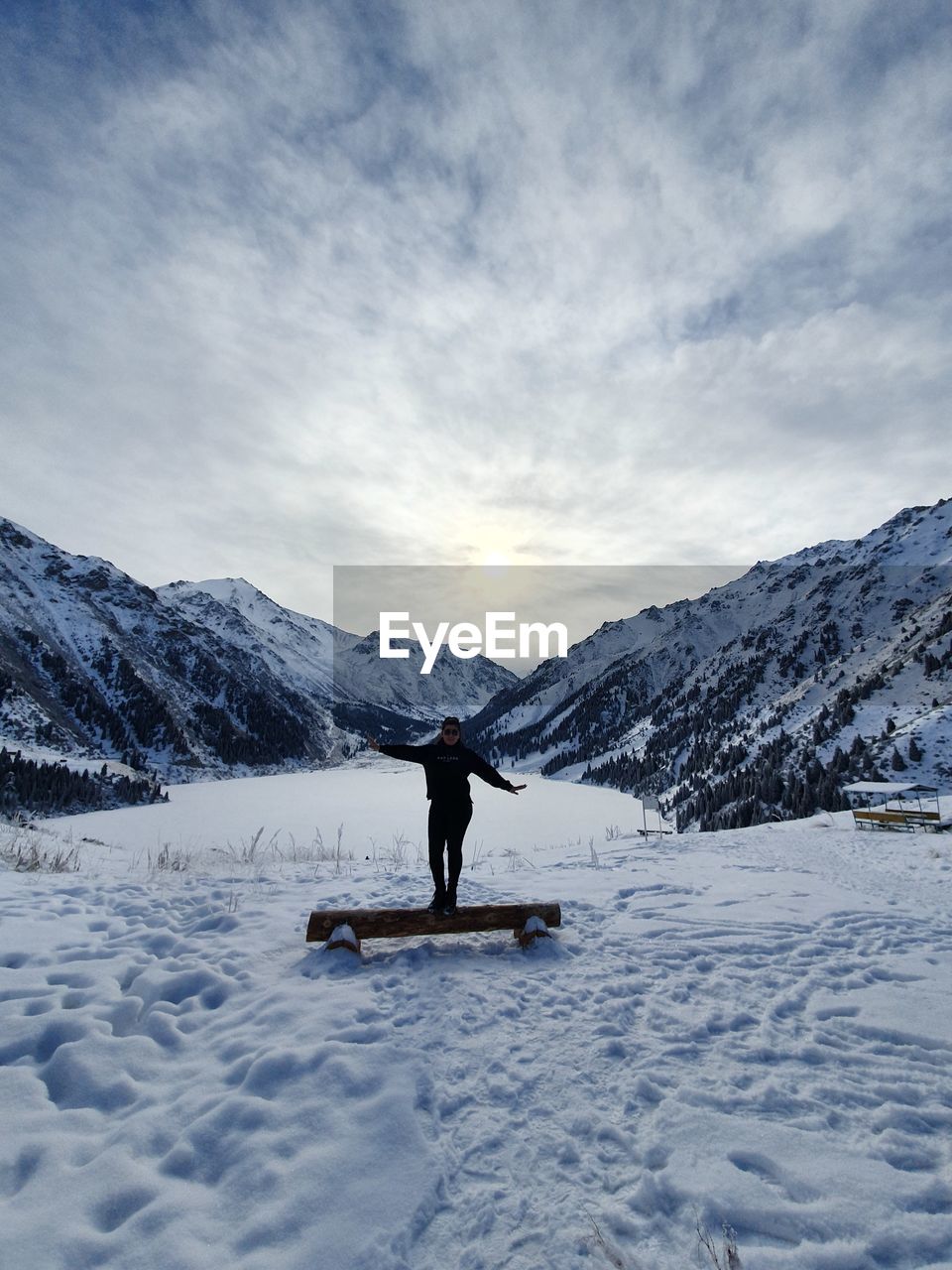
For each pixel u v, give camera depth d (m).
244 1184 2.74
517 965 5.36
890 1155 2.89
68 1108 3.35
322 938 5.50
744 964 5.45
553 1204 2.65
